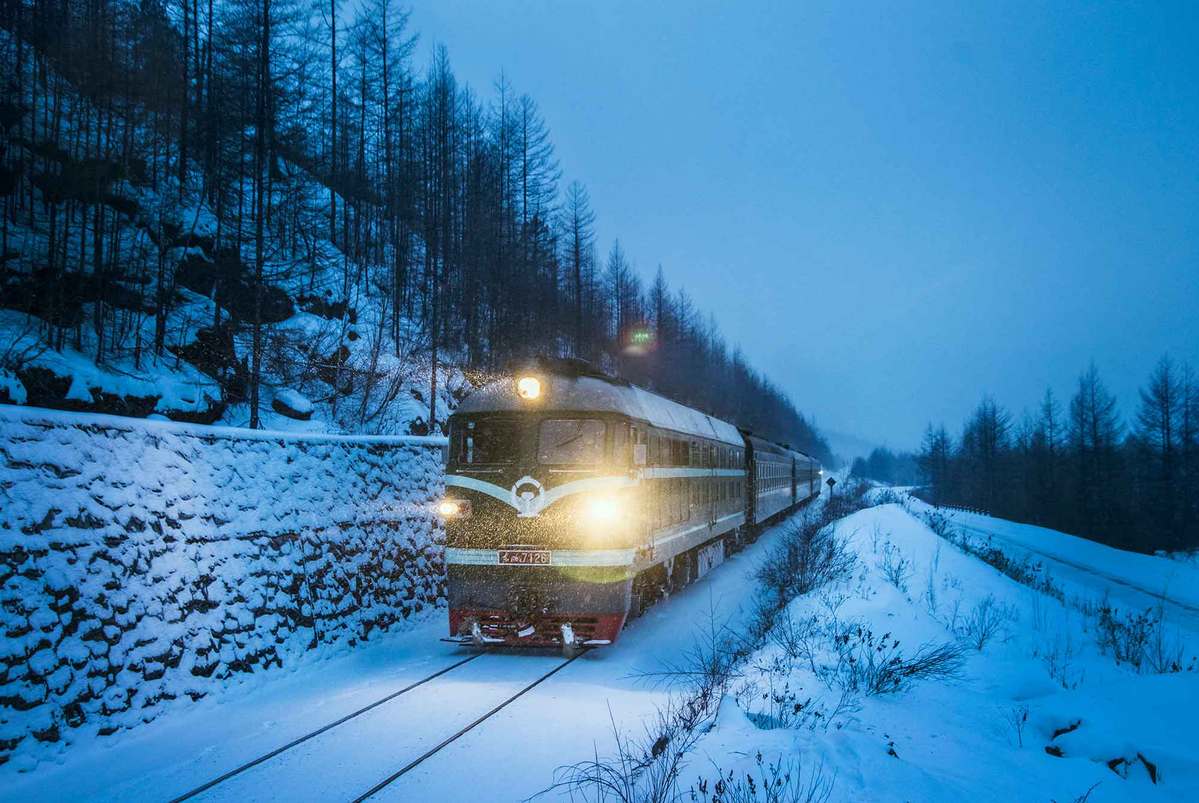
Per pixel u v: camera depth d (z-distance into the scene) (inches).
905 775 201.8
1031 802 195.9
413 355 945.5
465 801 185.5
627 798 183.3
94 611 244.7
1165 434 2305.6
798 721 253.1
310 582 348.5
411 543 451.5
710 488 602.5
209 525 301.3
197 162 977.5
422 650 366.3
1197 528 2158.0
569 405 360.5
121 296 666.2
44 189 701.3
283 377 753.0
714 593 548.1
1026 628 505.4
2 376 461.1
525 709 263.9
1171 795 210.1
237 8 930.1
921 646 374.6
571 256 1649.9
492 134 1587.1
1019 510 2628.0
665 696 286.4
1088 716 274.8
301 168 1189.1
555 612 342.0
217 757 218.1
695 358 2401.6
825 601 457.7
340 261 1148.5
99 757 221.1
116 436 272.8
